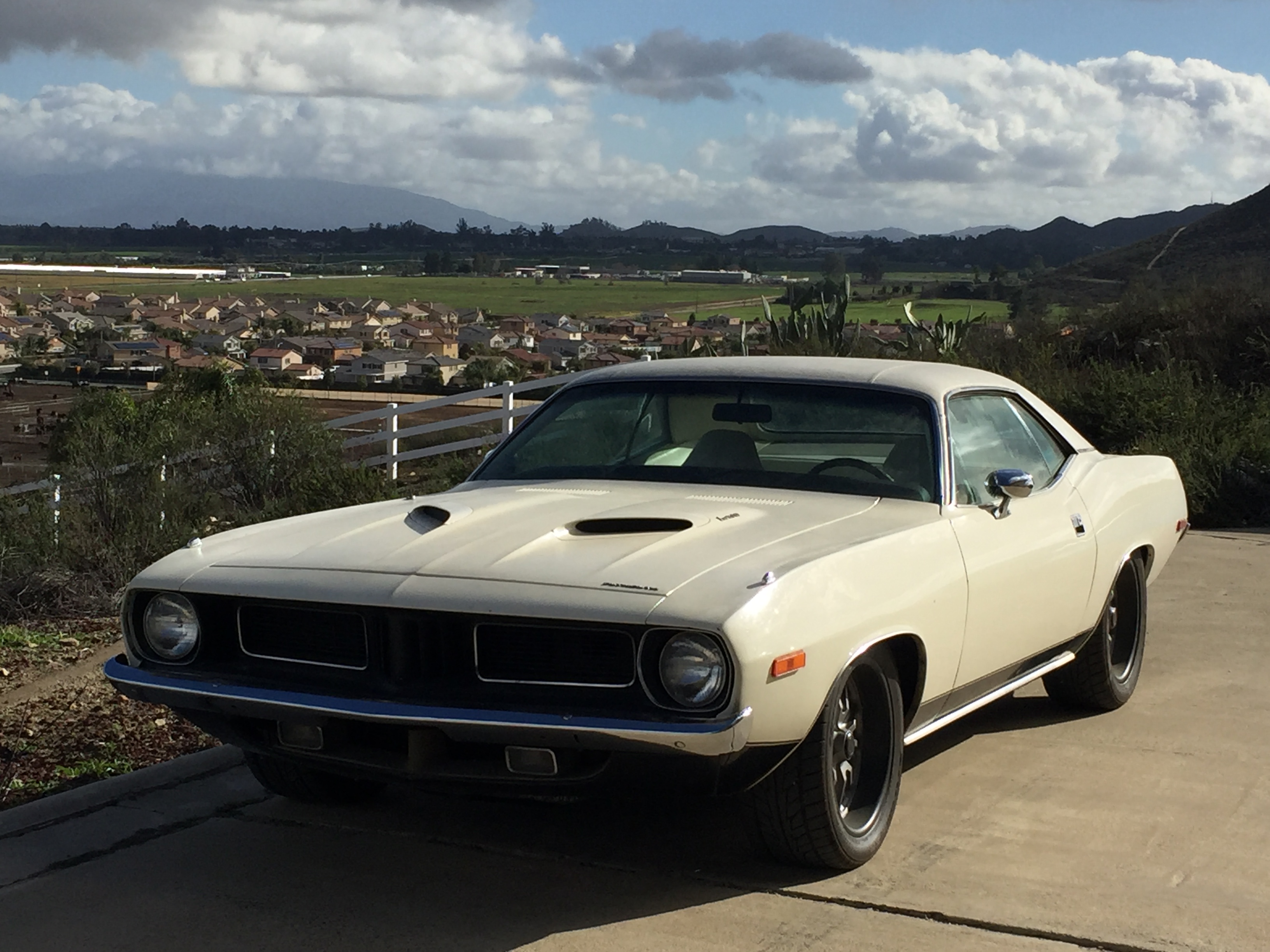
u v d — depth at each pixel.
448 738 3.58
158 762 5.12
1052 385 14.96
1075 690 5.61
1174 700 5.88
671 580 3.46
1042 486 5.17
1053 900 3.72
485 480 4.90
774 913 3.64
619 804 4.56
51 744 5.40
